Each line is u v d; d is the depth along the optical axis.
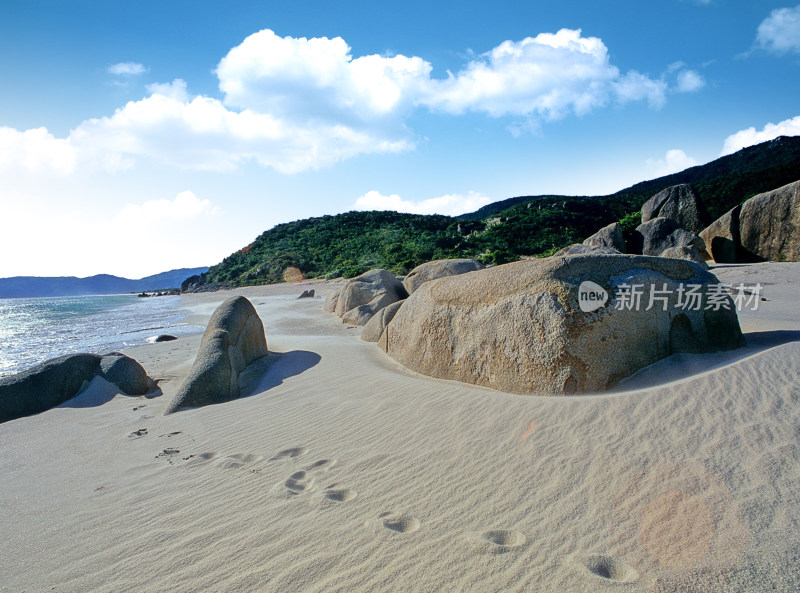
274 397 5.82
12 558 2.68
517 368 5.02
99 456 4.34
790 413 3.24
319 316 15.59
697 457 2.90
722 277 15.46
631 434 3.29
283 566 2.35
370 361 7.30
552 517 2.57
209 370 6.22
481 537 2.46
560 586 2.05
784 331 6.11
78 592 2.31
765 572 2.00
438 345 6.09
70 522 3.06
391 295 14.09
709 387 3.74
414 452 3.60
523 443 3.44
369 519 2.73
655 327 5.09
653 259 5.55
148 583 2.32
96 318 22.58
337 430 4.32
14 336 15.63
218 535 2.72
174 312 23.95
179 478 3.64
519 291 5.34
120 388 6.77
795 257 19.39
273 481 3.39
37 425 5.50
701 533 2.29
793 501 2.41
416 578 2.18
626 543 2.30
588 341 4.72
